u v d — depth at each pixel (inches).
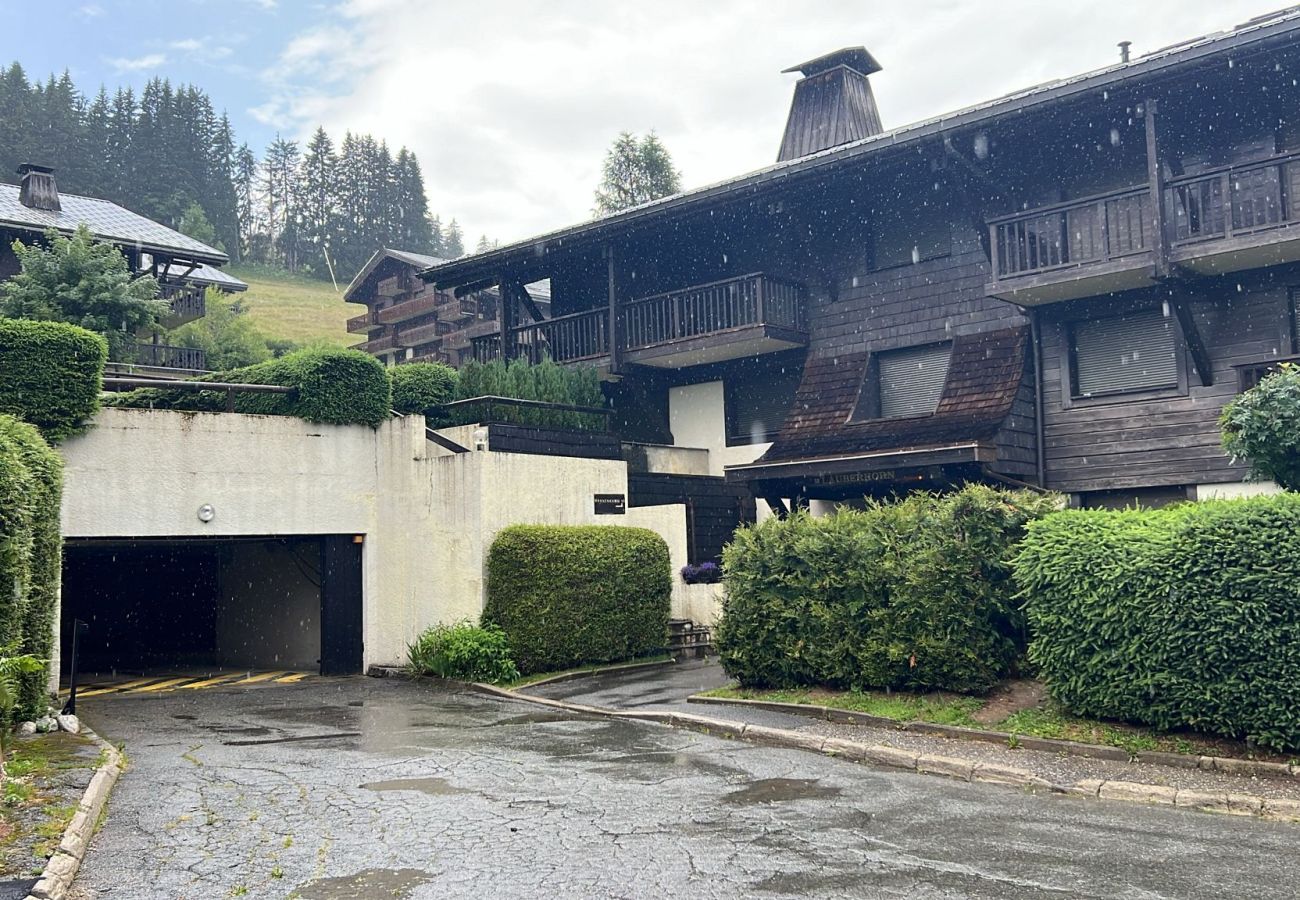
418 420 650.2
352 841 259.8
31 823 258.1
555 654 605.3
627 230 835.4
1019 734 381.7
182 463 583.2
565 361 890.7
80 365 540.7
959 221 739.4
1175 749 350.9
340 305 3841.0
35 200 1331.2
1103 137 665.6
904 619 447.2
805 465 701.3
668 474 786.8
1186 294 607.2
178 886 224.4
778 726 423.2
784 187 752.3
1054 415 679.7
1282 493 358.6
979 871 233.6
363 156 4517.7
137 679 685.3
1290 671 331.6
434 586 630.5
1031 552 401.1
